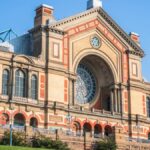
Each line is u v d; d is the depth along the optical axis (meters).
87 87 97.12
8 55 82.38
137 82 99.06
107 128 92.75
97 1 98.81
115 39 98.31
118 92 96.31
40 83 84.88
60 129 80.81
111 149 76.06
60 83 87.00
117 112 94.75
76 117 88.19
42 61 86.12
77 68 96.00
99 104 97.62
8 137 66.00
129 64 99.19
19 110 80.81
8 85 81.19
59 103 85.50
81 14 93.38
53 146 68.81
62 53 88.88
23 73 84.19
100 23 96.69
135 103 97.56
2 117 78.88
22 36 94.31
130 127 95.38
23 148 56.12
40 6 89.56
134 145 80.94
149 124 98.88
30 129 69.50
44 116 83.50
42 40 87.44
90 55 94.38
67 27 90.94
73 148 73.06
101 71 98.56
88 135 75.75
